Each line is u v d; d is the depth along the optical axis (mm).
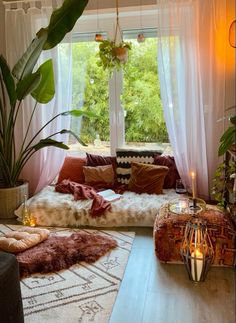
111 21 3922
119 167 3939
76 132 4168
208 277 2412
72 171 3996
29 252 2613
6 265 1615
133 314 2018
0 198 3551
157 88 3963
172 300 2148
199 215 2629
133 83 4008
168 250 2566
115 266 2549
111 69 3451
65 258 2576
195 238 2328
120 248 2832
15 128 4004
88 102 4125
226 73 3572
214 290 2254
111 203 3357
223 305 2096
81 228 3285
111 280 2369
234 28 3432
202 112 3557
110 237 3029
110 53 3025
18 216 3510
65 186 3729
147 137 4102
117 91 4051
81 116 4125
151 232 3154
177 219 2600
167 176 3793
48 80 3504
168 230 2559
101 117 4129
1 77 3656
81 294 2213
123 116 4105
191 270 2326
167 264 2592
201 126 3572
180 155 3688
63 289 2271
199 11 3459
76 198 3484
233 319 1964
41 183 4020
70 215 3318
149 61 3928
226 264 2547
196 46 3473
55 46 3537
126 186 3824
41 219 3363
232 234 2512
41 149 3980
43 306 2090
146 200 3422
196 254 2287
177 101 3588
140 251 2787
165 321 1959
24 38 3871
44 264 2494
